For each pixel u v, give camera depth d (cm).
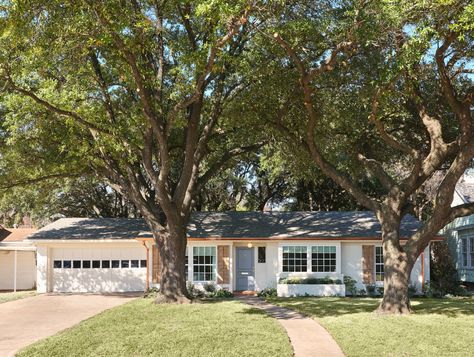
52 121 2003
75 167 2359
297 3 1711
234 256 2762
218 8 1369
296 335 1442
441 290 2588
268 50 1831
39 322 1750
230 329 1473
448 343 1288
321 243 2636
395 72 1456
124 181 2189
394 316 1700
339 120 1994
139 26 1513
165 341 1326
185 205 2144
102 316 1750
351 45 1605
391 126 2186
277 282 2616
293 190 4041
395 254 1797
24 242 2856
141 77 1705
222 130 2269
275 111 1988
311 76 1648
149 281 2789
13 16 1391
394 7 1343
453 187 1700
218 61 1691
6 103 1838
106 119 1919
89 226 3017
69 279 2892
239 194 4250
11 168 2356
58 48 1571
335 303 2108
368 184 3706
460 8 1337
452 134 2141
